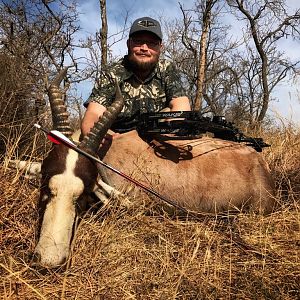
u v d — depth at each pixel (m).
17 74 1.99
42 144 1.63
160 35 1.61
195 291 0.99
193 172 1.48
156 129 1.45
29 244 1.09
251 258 1.13
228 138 1.67
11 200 1.21
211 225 1.30
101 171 1.24
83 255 1.08
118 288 0.99
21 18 2.99
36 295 0.92
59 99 1.29
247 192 1.53
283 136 2.40
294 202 1.42
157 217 1.33
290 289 1.01
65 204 1.05
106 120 1.24
